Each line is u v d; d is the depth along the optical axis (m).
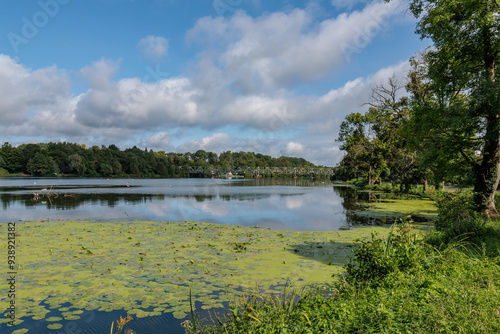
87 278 6.92
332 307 4.46
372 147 42.34
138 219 16.75
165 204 24.61
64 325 4.81
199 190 44.16
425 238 8.44
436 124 15.01
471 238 8.72
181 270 7.52
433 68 15.07
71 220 16.03
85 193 35.19
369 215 18.66
